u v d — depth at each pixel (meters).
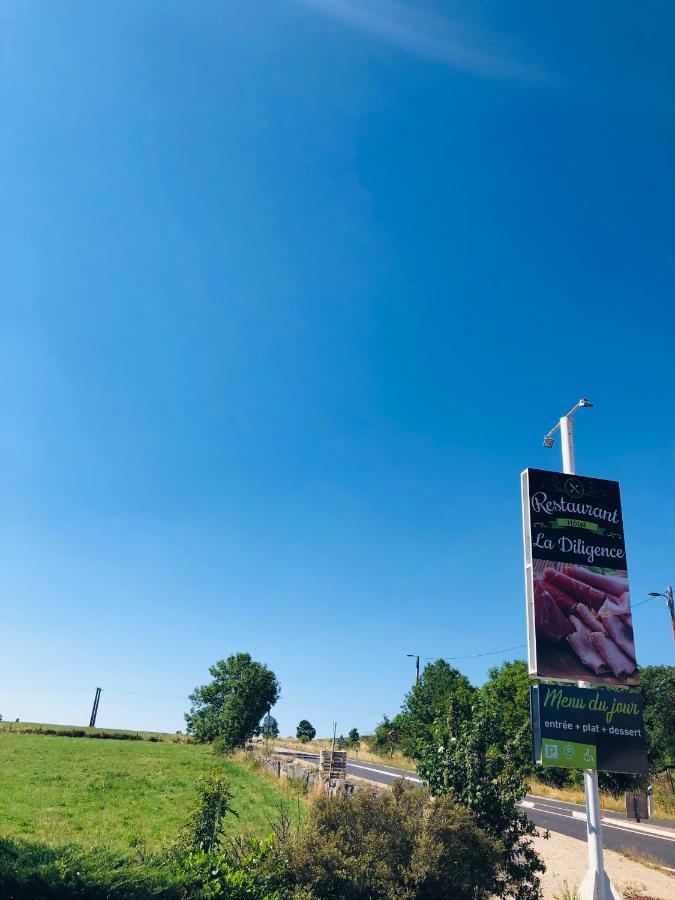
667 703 41.38
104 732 71.88
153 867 7.86
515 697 37.12
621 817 28.22
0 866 7.17
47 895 7.00
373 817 9.49
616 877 14.98
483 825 10.34
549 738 12.48
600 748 12.58
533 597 13.78
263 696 69.69
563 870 15.39
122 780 31.53
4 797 23.84
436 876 8.48
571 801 34.91
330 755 31.61
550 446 15.81
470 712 11.80
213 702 74.38
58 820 19.25
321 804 9.85
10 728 70.50
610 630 13.76
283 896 7.81
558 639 13.52
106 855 7.94
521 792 10.69
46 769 35.34
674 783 38.59
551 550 14.12
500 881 10.10
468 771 10.83
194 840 9.61
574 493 14.62
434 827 9.09
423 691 52.47
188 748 63.75
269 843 8.65
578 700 12.83
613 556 14.35
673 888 14.33
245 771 37.19
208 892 7.34
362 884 8.23
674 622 31.08
